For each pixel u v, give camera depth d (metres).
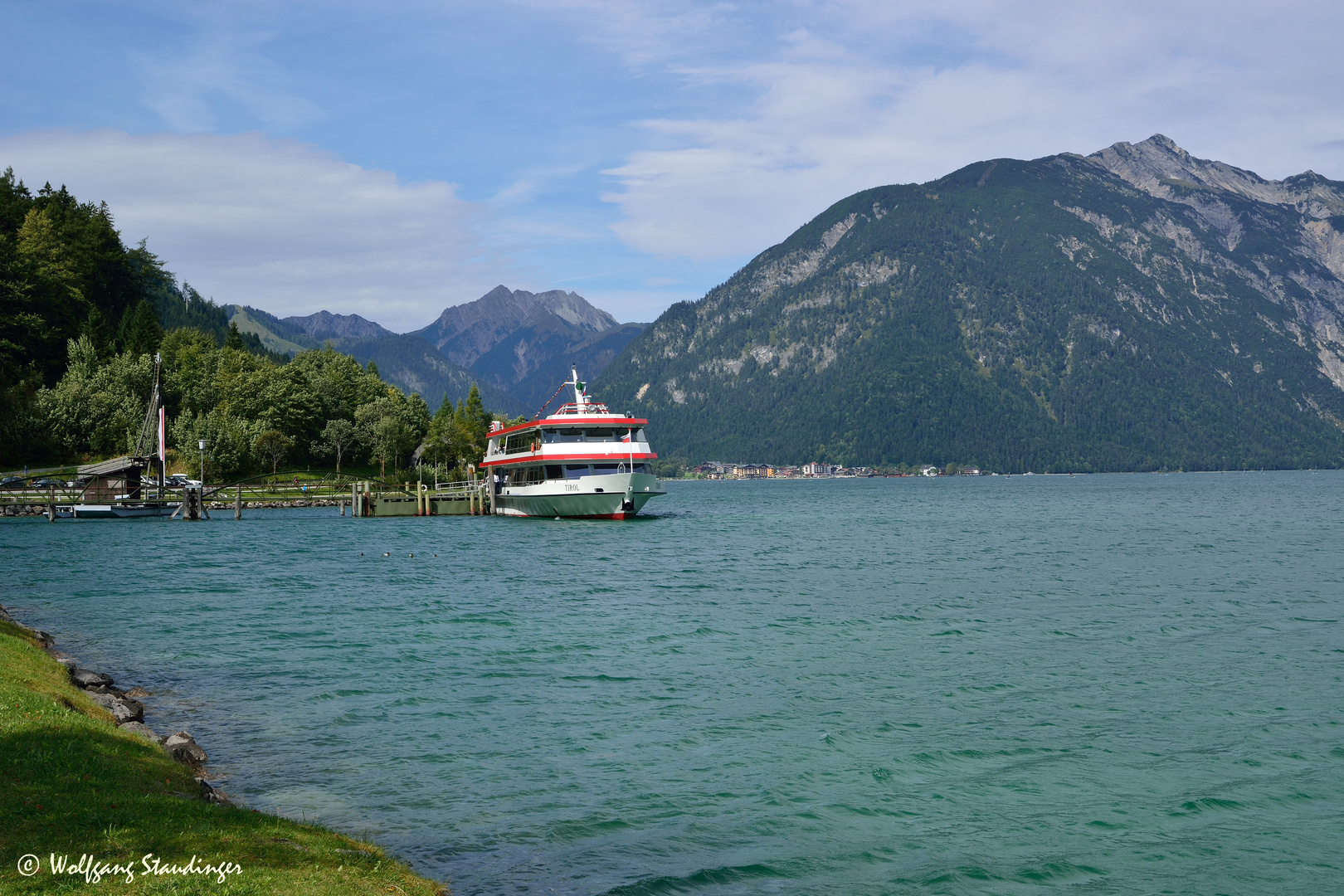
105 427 141.38
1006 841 17.30
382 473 170.75
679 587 53.97
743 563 67.88
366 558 70.25
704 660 32.91
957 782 20.39
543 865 15.88
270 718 25.06
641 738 23.41
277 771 20.53
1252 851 16.97
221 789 19.19
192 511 113.88
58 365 159.25
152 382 153.75
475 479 136.38
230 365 174.12
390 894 13.34
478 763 21.33
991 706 26.62
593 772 20.84
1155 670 31.31
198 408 161.25
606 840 17.03
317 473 165.50
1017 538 93.94
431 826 17.50
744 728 24.28
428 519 122.31
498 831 17.33
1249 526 108.50
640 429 101.56
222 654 33.81
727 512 158.00
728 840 17.19
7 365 146.25
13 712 19.28
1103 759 21.92
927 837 17.47
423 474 172.75
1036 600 48.22
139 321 171.00
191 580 56.19
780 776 20.66
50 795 14.97
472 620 41.81
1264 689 28.66
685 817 18.23
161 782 17.05
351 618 42.19
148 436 141.88
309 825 15.98
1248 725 24.73
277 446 153.50
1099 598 48.81
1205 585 54.28
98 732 19.16
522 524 105.50
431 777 20.30
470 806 18.62
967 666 31.94
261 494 145.50
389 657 33.38
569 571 62.50
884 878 15.77
